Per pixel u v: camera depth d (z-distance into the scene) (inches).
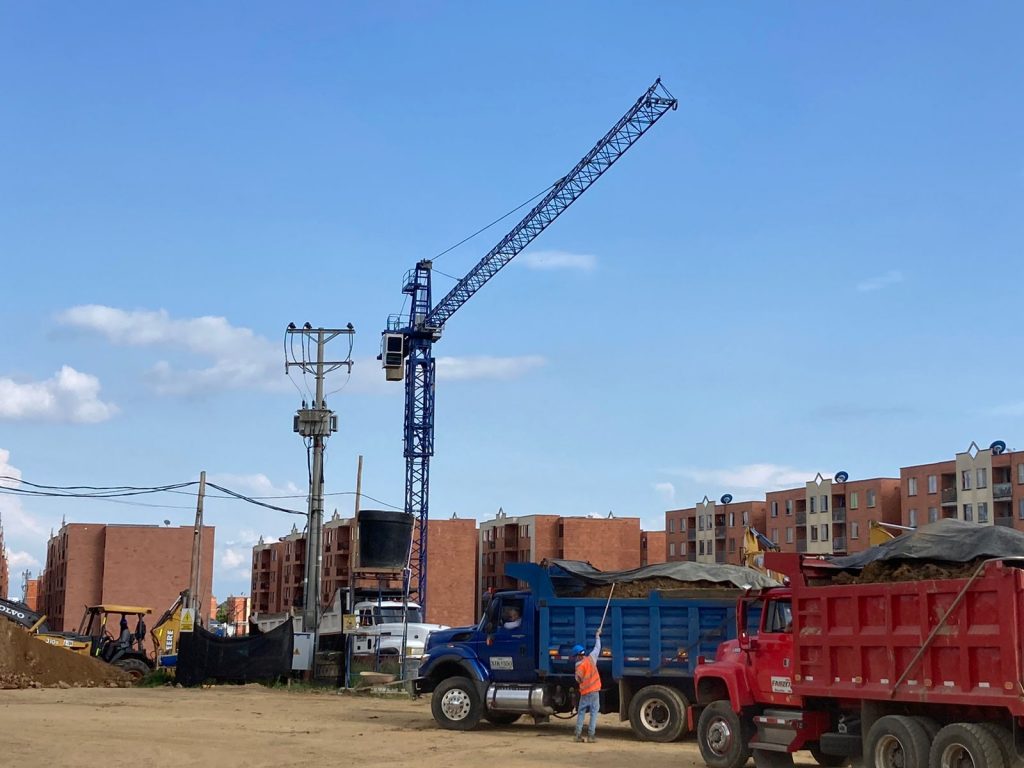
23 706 1216.8
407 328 3794.3
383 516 1764.3
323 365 1776.6
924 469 4185.5
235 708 1216.8
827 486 4638.3
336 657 1562.5
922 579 602.2
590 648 954.1
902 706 617.3
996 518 3850.9
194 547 1932.8
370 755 810.2
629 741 910.4
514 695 971.9
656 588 943.7
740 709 728.3
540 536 5059.1
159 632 1870.1
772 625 730.8
